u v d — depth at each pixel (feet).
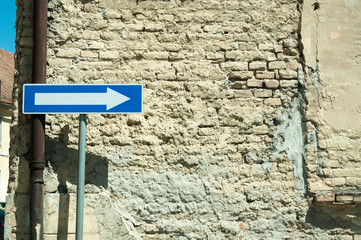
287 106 14.11
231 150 13.84
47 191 13.14
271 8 14.42
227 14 14.29
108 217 13.20
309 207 13.78
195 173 13.69
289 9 14.47
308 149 13.93
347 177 13.84
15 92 13.71
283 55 14.30
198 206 13.56
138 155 13.62
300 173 13.91
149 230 13.38
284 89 14.17
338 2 14.47
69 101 11.92
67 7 13.89
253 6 14.39
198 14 14.21
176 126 13.80
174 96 13.89
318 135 14.01
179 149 13.73
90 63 13.79
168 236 13.42
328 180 13.83
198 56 14.08
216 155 13.79
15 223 13.09
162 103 13.85
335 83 14.21
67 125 13.56
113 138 13.61
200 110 13.91
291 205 13.78
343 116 14.10
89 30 13.91
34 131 12.98
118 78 13.80
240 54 14.17
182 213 13.51
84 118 11.83
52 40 13.73
